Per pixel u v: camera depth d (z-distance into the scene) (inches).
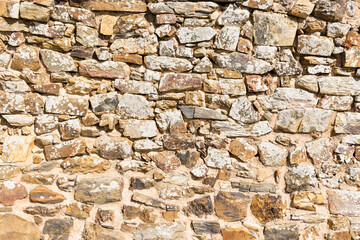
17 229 76.3
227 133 85.2
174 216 82.0
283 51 86.7
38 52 78.6
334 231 86.4
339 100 88.4
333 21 87.3
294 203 85.9
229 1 83.4
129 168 82.0
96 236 79.0
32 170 78.2
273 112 86.7
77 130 80.0
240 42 84.7
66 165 79.4
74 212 79.0
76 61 80.0
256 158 86.4
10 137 77.4
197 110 84.0
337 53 87.8
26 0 76.0
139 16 81.6
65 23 79.2
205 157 84.6
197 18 83.2
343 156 88.7
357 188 88.8
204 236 82.1
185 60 83.5
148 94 82.7
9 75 77.1
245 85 85.5
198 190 83.6
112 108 81.4
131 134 82.0
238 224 84.0
